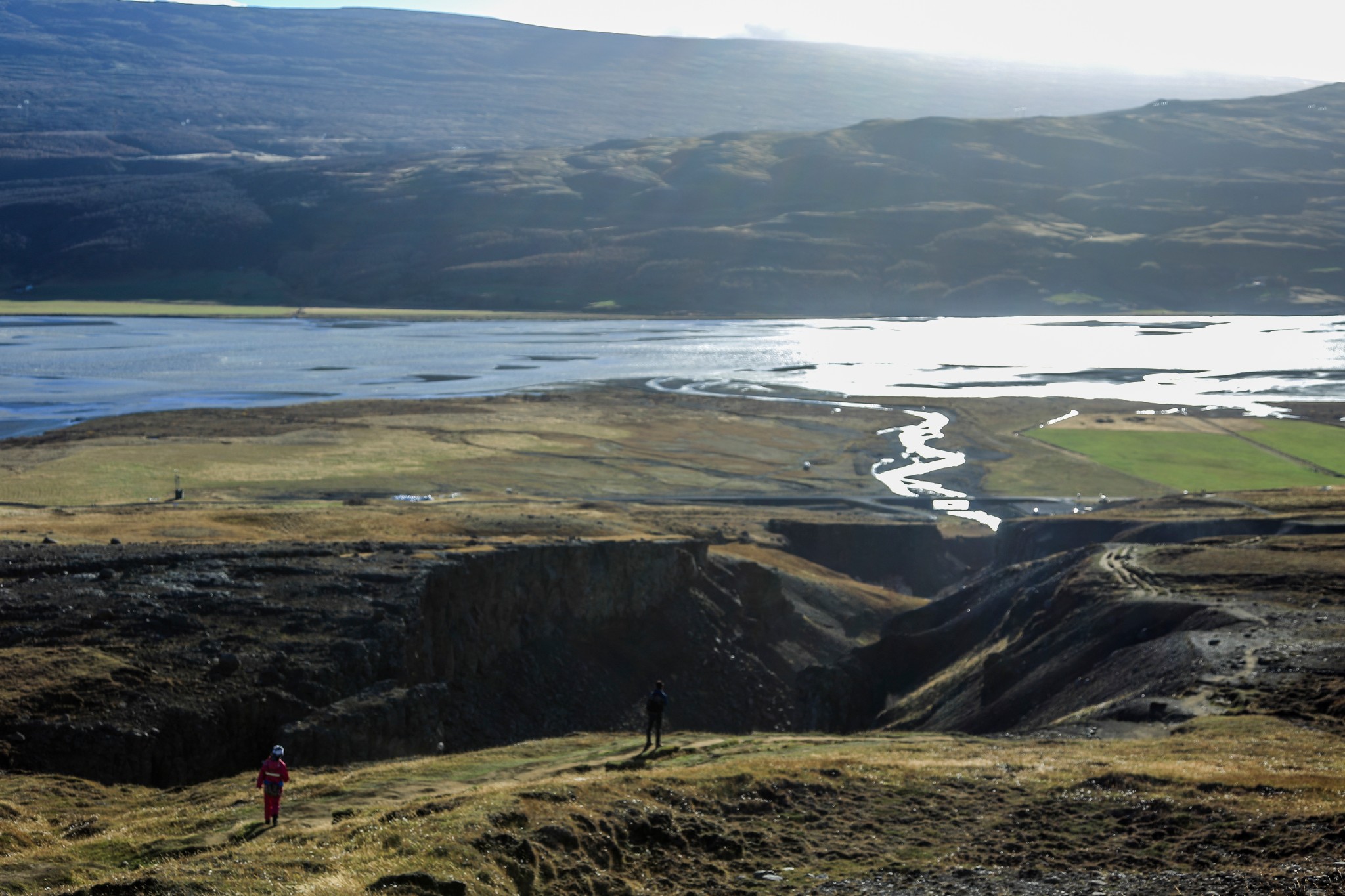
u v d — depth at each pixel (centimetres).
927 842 2789
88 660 5284
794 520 14175
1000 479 17475
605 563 8906
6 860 2898
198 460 16062
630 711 8088
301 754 5116
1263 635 5738
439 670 6925
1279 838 2630
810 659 10356
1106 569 8244
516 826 2644
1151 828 2789
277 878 2364
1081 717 5162
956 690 7931
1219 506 12538
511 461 17525
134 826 3316
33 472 14650
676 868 2616
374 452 17562
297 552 7744
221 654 5500
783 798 3084
